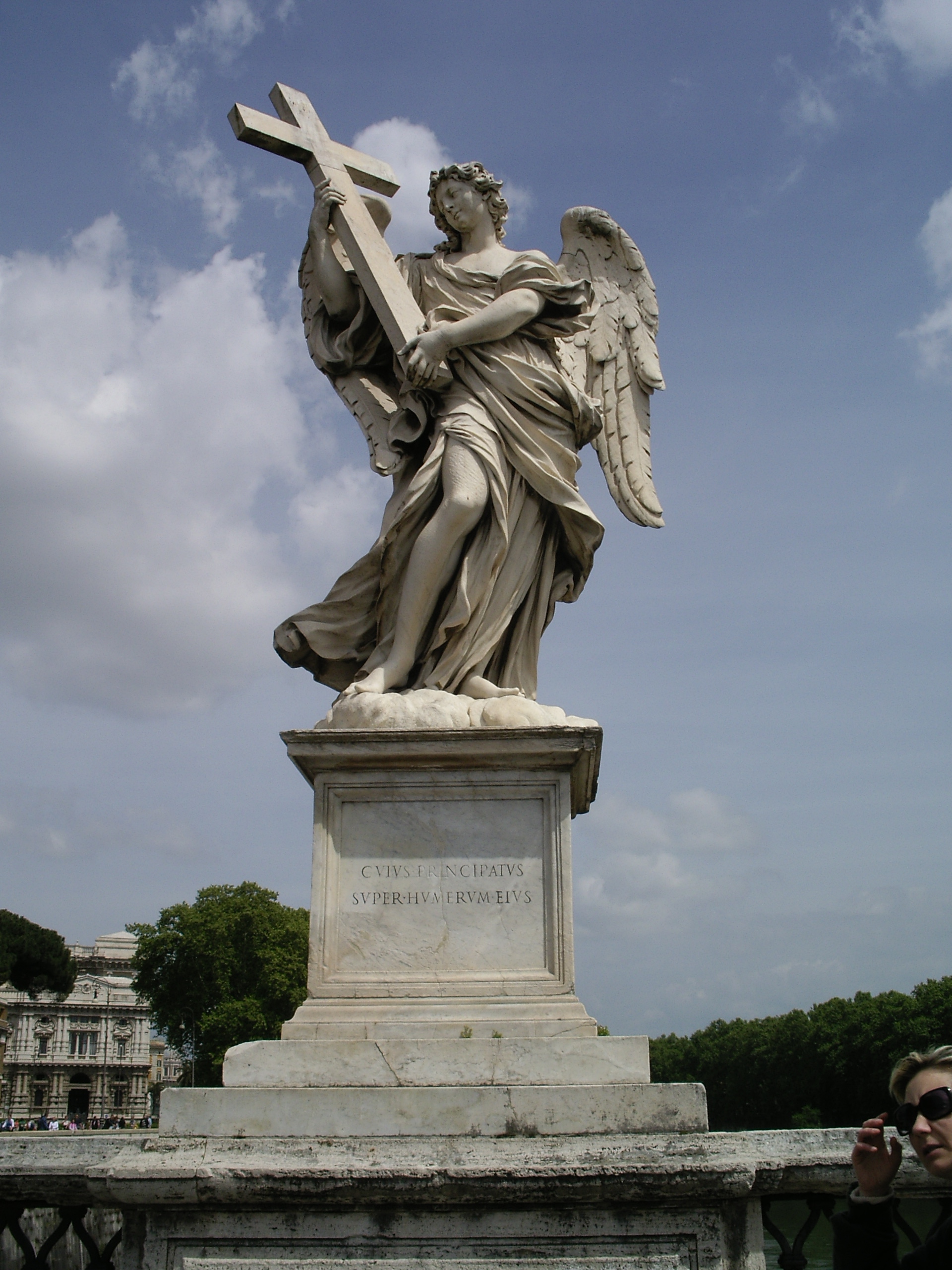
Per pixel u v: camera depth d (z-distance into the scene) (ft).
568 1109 14.28
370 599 20.51
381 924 16.58
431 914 16.62
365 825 17.10
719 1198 13.00
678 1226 13.05
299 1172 12.88
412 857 16.90
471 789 17.17
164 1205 13.08
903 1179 13.79
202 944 139.33
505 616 19.80
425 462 19.98
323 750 17.03
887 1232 9.70
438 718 17.51
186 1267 12.92
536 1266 12.79
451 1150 13.57
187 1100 14.39
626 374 25.02
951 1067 9.60
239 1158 13.46
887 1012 175.42
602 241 25.81
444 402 20.72
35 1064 292.61
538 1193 12.81
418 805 17.16
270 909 144.05
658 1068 279.49
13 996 294.87
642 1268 12.85
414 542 19.80
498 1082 14.85
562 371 21.61
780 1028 206.49
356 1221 13.07
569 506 20.22
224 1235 13.12
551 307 21.18
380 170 24.62
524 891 16.69
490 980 16.17
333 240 23.44
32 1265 14.42
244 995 140.46
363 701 17.72
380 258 22.38
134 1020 309.63
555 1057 14.97
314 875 16.79
